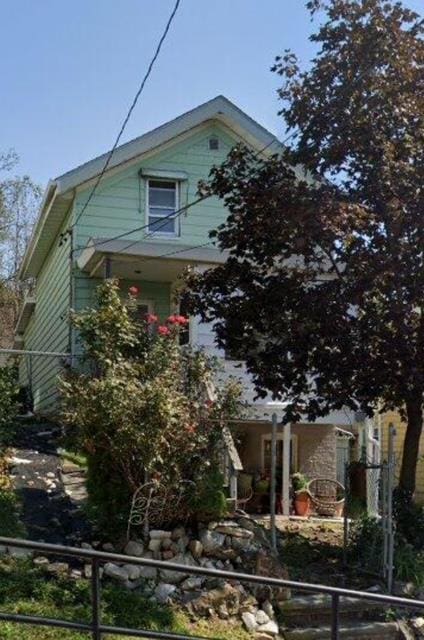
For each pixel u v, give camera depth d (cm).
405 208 946
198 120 1642
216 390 913
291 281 993
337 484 1410
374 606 829
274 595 798
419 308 977
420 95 974
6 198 3222
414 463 1064
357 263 952
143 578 764
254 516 1311
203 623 730
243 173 1035
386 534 905
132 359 930
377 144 966
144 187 1631
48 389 1872
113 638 640
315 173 1016
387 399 1026
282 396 1060
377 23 970
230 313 1023
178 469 824
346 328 965
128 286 1617
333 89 1000
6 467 1043
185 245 1448
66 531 851
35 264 2194
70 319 1064
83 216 1591
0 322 3503
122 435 803
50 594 686
